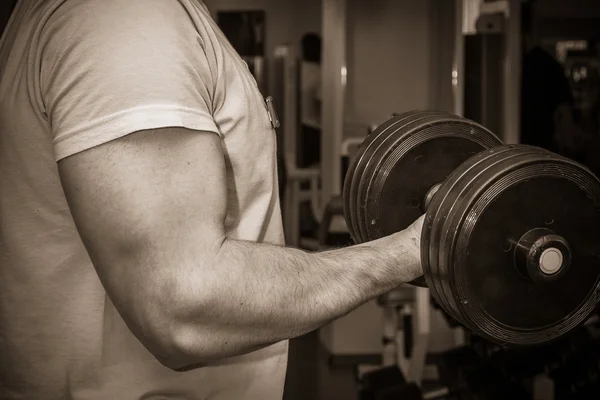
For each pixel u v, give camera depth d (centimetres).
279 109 627
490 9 385
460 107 397
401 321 370
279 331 81
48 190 85
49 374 90
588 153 427
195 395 92
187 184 75
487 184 86
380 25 426
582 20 440
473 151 115
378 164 113
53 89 77
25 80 82
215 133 79
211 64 85
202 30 84
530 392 326
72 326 88
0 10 128
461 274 88
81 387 89
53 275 87
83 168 73
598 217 92
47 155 84
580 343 288
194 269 74
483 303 90
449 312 93
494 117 388
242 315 77
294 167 611
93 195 73
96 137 73
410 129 113
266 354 99
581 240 92
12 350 90
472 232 86
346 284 86
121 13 77
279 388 101
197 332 75
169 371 90
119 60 74
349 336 433
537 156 89
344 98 426
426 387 402
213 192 77
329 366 432
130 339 88
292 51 631
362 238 118
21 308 89
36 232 87
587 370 283
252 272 78
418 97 432
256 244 82
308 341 486
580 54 438
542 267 88
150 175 73
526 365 301
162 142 74
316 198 586
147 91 74
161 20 78
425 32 425
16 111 84
